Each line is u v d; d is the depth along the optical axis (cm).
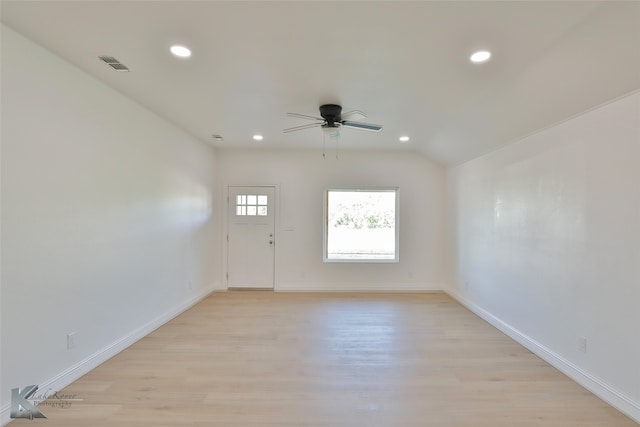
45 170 222
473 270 442
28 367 210
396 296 519
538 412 214
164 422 202
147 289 346
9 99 197
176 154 408
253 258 552
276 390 239
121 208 302
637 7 156
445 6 167
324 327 373
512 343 330
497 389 242
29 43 208
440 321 397
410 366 278
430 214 555
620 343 217
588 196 245
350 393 236
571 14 171
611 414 212
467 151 438
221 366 276
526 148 326
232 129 419
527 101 274
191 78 262
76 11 176
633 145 209
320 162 553
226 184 549
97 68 247
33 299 214
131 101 314
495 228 385
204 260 503
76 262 249
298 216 552
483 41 201
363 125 317
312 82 266
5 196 196
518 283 335
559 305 275
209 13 175
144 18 181
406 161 555
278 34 196
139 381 249
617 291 220
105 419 203
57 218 232
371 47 210
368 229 569
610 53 189
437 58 223
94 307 268
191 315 414
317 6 168
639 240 205
